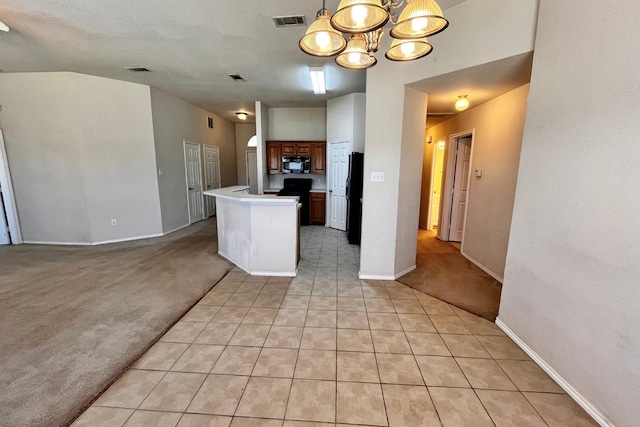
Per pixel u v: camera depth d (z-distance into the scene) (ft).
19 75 14.57
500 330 7.98
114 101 15.72
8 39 10.50
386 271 11.42
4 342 7.27
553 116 6.15
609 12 4.89
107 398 5.57
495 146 11.79
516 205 7.37
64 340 7.38
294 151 21.89
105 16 8.84
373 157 10.73
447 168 17.28
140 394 5.68
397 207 10.88
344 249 15.71
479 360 6.76
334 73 13.85
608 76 4.91
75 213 15.76
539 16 6.53
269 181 23.22
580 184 5.48
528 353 6.91
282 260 11.74
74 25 9.41
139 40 10.55
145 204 17.38
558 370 6.04
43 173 15.43
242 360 6.70
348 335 7.71
